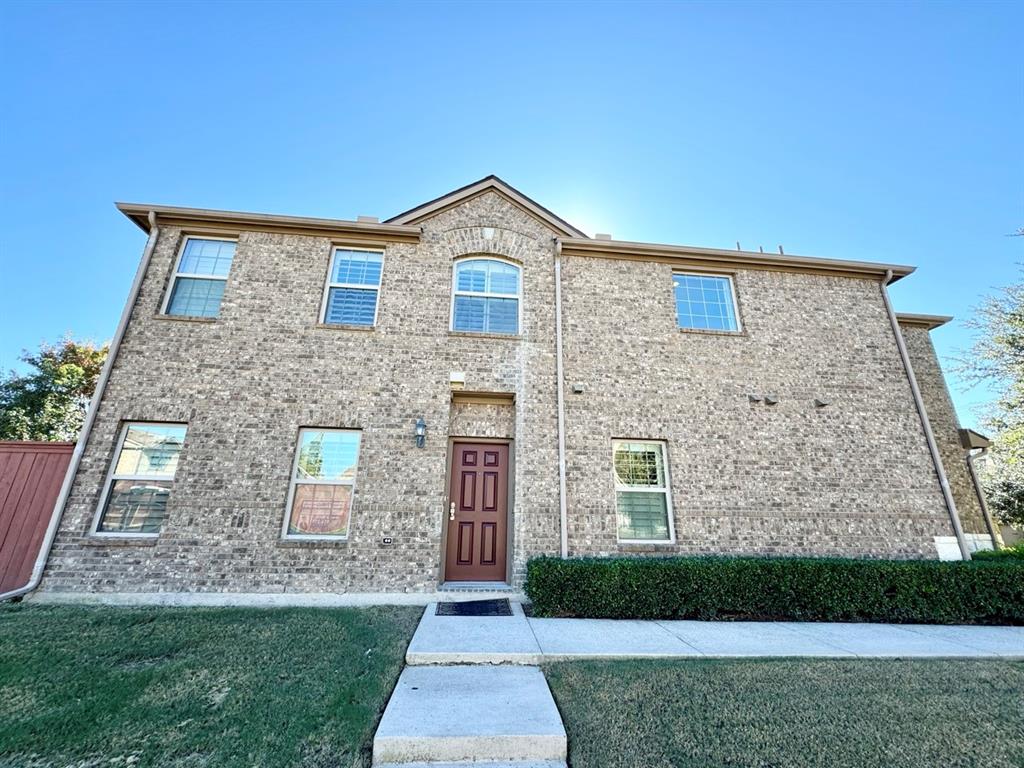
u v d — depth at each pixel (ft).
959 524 26.03
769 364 28.53
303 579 21.50
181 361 24.32
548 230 30.22
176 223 27.32
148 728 9.73
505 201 30.48
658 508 25.49
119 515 22.07
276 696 11.23
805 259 30.91
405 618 18.34
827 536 25.22
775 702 11.39
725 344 28.71
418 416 24.85
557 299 28.27
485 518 24.81
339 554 22.07
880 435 27.63
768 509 25.40
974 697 11.90
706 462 25.98
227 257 27.66
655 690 11.94
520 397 25.98
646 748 9.36
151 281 25.86
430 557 22.57
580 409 26.20
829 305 30.68
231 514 22.08
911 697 11.82
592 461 25.27
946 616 20.44
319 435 24.40
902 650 15.74
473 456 25.68
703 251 30.04
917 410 28.55
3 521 21.57
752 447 26.50
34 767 8.45
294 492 23.36
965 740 9.78
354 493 23.12
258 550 21.71
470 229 29.40
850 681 12.82
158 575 20.89
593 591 19.66
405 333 26.43
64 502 21.47
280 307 26.09
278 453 23.36
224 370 24.41
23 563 21.11
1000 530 45.42
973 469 31.40
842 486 26.27
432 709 10.62
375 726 10.06
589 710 10.85
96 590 20.44
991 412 44.93
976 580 21.04
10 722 9.82
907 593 20.68
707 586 20.17
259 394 24.20
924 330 34.68
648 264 30.09
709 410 27.02
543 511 24.07
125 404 23.31
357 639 15.56
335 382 24.91
